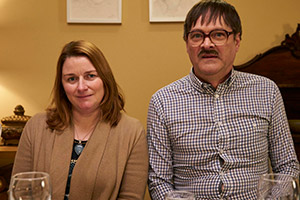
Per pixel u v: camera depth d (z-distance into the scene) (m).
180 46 2.97
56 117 1.76
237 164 1.77
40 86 3.00
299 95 2.77
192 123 1.83
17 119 2.72
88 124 1.76
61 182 1.66
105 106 1.74
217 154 1.78
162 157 1.85
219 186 1.74
